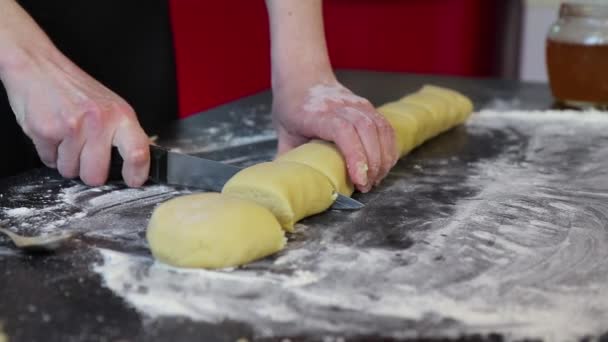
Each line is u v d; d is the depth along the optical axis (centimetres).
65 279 80
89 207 102
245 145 134
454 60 265
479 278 81
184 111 218
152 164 111
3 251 87
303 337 69
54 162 113
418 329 71
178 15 213
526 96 171
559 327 71
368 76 190
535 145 133
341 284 80
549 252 88
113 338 69
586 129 143
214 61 225
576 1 163
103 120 105
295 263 85
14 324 71
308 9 129
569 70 156
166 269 83
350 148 106
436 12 262
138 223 97
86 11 151
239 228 84
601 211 101
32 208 101
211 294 77
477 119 152
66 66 111
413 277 81
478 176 116
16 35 108
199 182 110
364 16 265
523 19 285
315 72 125
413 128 125
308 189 97
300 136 119
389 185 112
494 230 95
